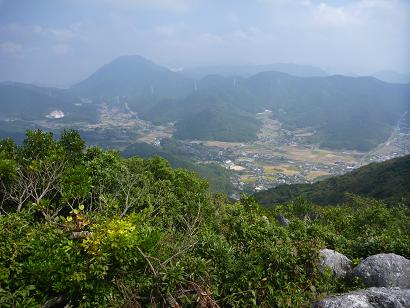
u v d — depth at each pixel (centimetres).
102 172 1338
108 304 662
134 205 1283
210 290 789
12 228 731
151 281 721
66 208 1226
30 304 586
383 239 1278
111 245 638
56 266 617
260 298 884
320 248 1135
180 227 1334
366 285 1026
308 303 887
